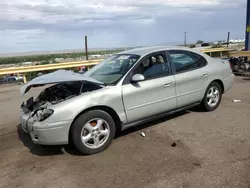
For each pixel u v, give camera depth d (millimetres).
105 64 4812
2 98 8484
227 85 5496
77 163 3408
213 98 5293
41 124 3369
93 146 3643
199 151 3494
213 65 5211
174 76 4465
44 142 3420
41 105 3773
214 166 3068
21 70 12242
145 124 4754
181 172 2986
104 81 4047
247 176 2809
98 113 3633
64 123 3410
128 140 4062
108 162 3373
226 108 5484
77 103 3486
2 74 11727
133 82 3996
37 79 3924
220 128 4312
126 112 3920
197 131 4246
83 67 14055
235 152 3391
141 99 4051
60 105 3447
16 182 3031
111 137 3791
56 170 3260
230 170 2953
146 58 4258
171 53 4609
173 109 4555
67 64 13539
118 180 2920
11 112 6473
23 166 3434
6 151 3982
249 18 12305
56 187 2869
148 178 2914
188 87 4680
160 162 3271
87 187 2826
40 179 3066
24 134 4750
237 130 4168
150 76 4211
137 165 3236
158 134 4234
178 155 3424
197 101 4957
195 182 2764
